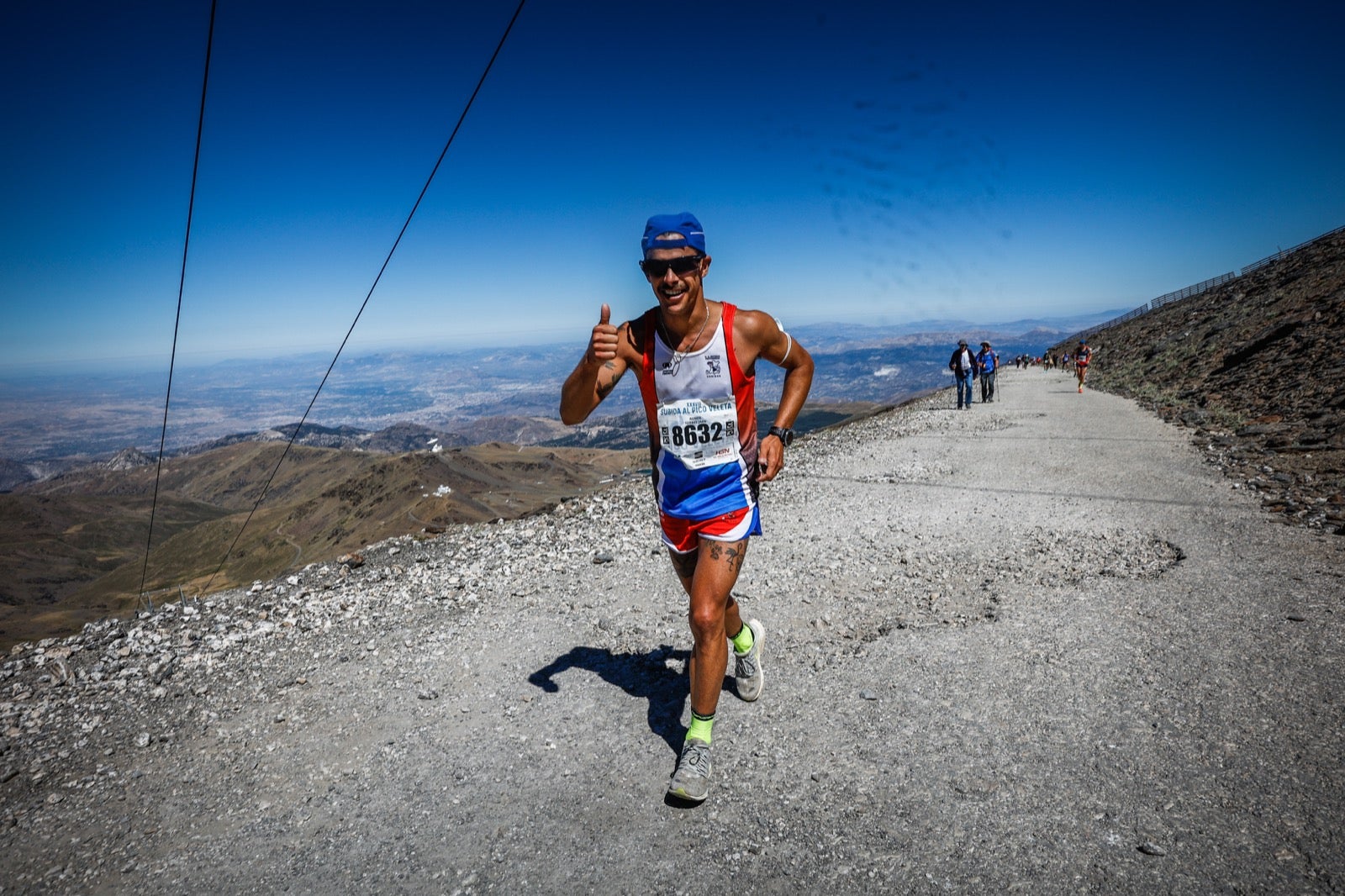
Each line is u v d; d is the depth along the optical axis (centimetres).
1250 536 591
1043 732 310
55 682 427
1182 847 232
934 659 393
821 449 1530
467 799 287
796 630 450
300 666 436
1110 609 451
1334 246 2850
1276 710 313
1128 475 920
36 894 244
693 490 295
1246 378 1653
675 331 281
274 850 262
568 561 638
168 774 321
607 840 256
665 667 404
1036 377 3966
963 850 238
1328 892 207
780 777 290
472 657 434
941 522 734
